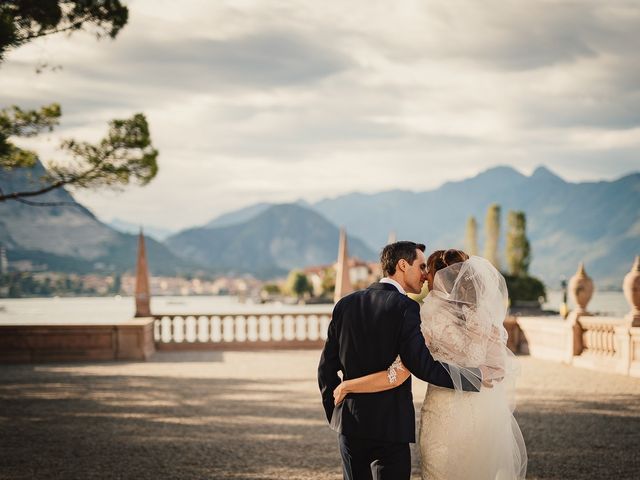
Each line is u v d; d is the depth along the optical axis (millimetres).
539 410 10164
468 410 3975
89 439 8453
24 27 11977
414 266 4074
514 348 19000
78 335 18344
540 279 82125
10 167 14375
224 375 14945
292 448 7887
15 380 14297
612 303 168750
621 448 7703
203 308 119812
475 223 84812
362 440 3832
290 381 13922
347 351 3924
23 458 7488
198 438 8469
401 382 3826
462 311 3955
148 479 6594
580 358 15641
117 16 12773
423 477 4113
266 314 21297
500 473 3986
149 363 17531
